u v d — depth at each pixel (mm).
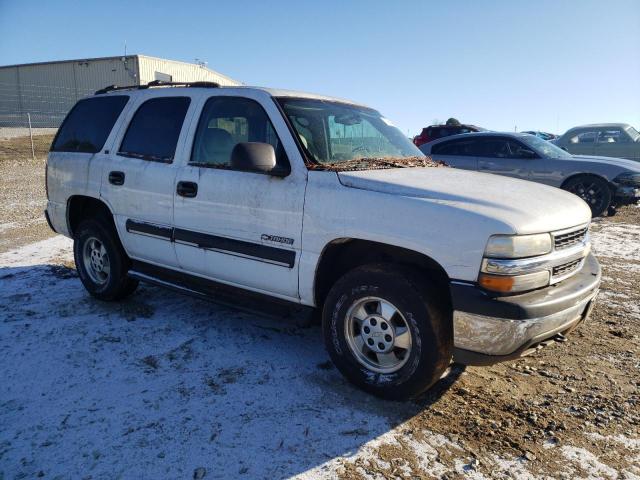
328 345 3561
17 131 32375
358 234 3309
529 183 3961
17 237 8328
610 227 9477
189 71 41906
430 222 3084
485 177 3969
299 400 3361
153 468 2688
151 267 4750
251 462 2750
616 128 17516
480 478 2670
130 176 4637
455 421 3170
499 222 2932
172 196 4301
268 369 3781
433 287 3172
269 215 3711
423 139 18812
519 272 2936
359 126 4359
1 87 39844
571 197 3754
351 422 3127
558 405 3377
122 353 3998
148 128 4672
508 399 3443
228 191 3924
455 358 3123
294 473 2674
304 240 3555
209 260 4133
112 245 4914
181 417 3141
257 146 3465
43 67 39188
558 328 3135
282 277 3701
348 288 3396
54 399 3330
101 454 2789
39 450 2814
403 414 3230
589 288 3328
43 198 12812
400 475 2678
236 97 4105
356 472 2691
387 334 3311
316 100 4281
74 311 4891
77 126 5379
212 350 4082
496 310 2895
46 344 4141
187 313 4883
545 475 2703
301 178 3600
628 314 5043
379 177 3465
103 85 38125
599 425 3150
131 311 4906
